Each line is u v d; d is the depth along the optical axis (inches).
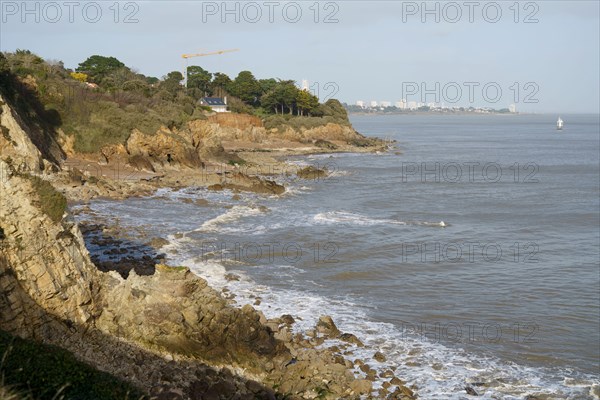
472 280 1371.8
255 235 1699.1
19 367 578.6
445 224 1995.6
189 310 861.8
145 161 2773.1
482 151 5305.1
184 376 796.0
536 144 6348.4
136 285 874.8
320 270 1401.3
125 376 760.3
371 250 1603.1
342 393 828.0
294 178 3070.9
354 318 1117.7
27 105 2559.1
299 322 1074.7
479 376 909.8
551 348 1014.4
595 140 7106.3
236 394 778.8
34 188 813.2
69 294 812.0
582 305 1218.6
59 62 4094.5
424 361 954.1
